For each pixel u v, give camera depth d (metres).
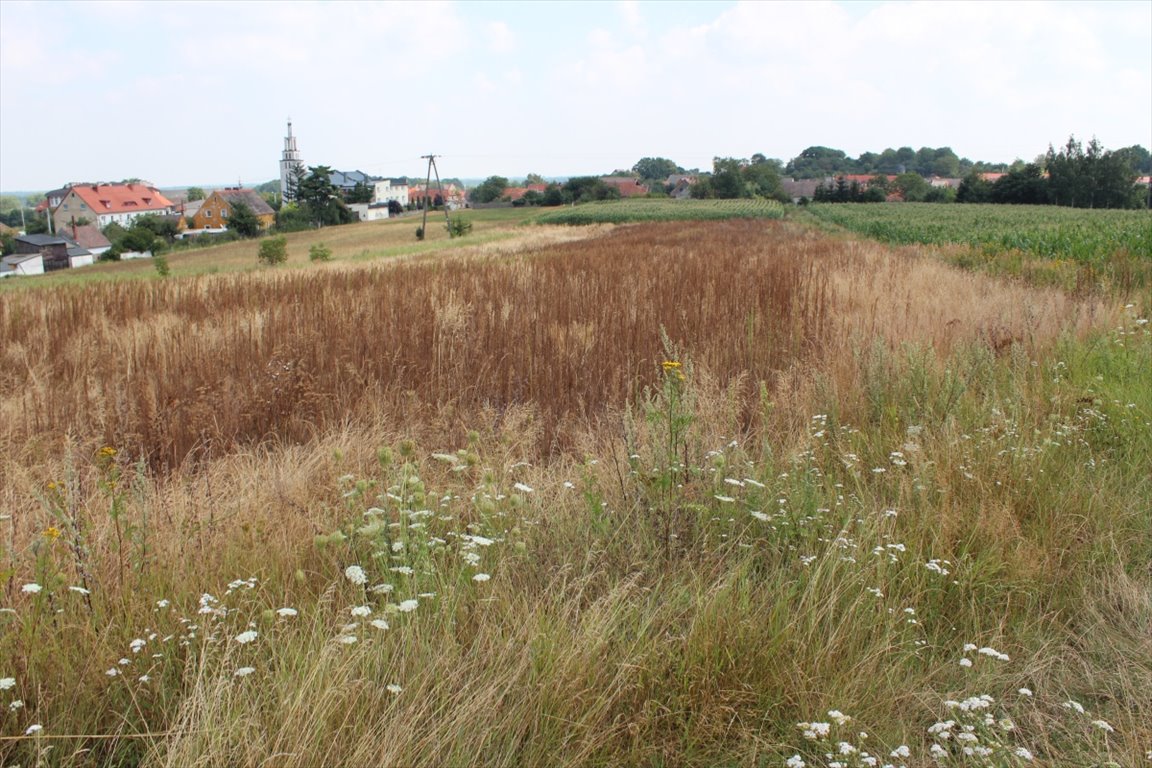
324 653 2.64
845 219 60.72
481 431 5.68
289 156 186.38
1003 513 4.08
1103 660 3.27
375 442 5.39
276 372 6.72
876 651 3.07
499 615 3.19
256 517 3.96
